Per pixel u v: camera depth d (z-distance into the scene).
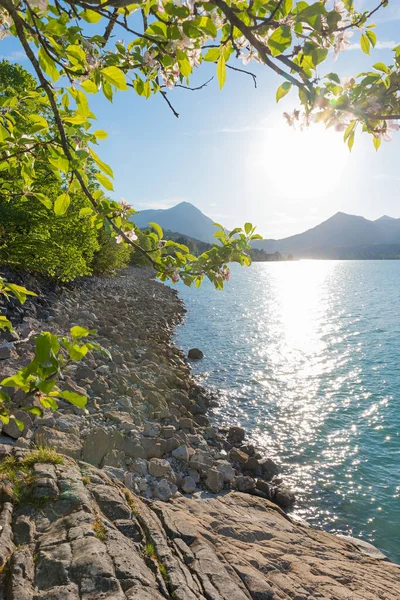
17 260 18.00
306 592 4.85
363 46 1.83
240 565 4.86
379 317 44.28
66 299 24.52
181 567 4.35
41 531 4.35
